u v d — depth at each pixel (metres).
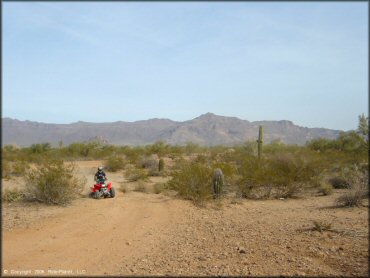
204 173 15.98
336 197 16.42
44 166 14.96
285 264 7.23
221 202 15.15
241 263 7.38
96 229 10.26
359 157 22.97
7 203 14.04
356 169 19.16
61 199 13.95
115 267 7.27
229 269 7.04
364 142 23.36
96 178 16.38
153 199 15.54
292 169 17.39
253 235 9.61
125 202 14.68
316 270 6.86
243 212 13.20
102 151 42.94
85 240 9.17
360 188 15.02
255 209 13.85
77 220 11.24
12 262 7.43
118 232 10.03
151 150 44.94
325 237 9.09
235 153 32.28
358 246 8.23
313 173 18.06
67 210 12.84
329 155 23.92
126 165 32.47
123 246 8.75
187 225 11.00
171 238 9.51
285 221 11.41
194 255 8.02
